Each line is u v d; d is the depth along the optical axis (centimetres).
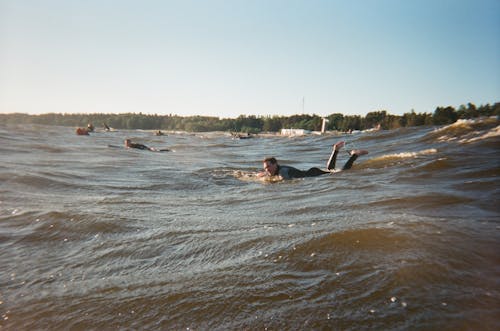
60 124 18375
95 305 192
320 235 281
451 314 164
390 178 648
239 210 438
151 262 255
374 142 1891
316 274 215
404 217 331
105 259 264
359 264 223
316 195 523
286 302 185
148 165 1005
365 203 429
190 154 1602
